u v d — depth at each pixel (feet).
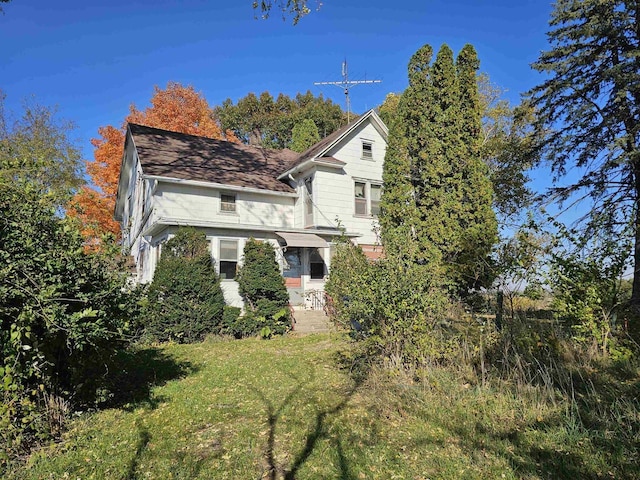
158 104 93.20
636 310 28.40
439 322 21.59
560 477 11.11
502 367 19.53
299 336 41.22
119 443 14.40
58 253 14.62
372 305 20.17
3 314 13.17
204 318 39.81
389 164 48.85
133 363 27.37
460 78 47.39
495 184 64.23
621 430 13.19
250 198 57.62
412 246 23.99
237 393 20.48
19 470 12.37
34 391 14.26
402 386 18.76
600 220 40.93
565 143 48.39
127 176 70.08
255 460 12.93
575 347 21.18
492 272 24.50
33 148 78.07
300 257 56.03
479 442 13.39
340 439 14.16
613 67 41.86
